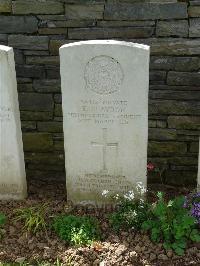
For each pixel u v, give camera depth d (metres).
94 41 1.59
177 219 1.67
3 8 1.79
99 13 1.75
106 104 1.67
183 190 1.98
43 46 1.83
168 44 1.78
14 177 1.87
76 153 1.77
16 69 1.88
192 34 1.75
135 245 1.67
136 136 1.71
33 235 1.73
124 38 1.79
